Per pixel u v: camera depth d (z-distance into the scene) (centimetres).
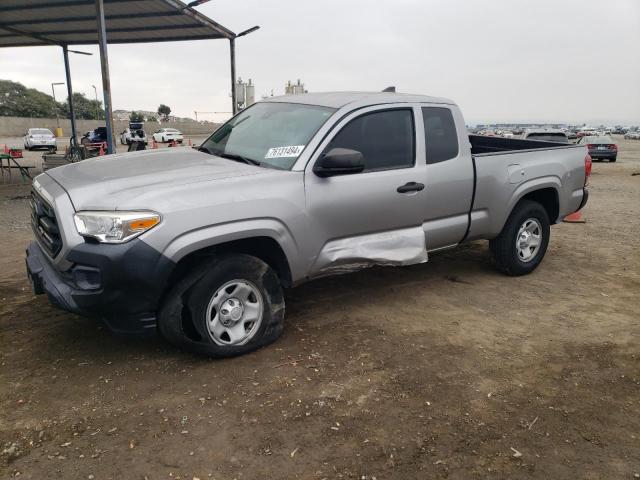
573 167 595
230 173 372
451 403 324
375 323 439
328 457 271
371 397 327
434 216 475
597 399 334
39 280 353
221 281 352
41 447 273
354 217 416
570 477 262
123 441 279
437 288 532
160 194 332
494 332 429
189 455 270
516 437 293
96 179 362
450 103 496
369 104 436
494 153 524
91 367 356
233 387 334
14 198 1094
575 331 436
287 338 405
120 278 318
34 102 8538
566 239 771
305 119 428
